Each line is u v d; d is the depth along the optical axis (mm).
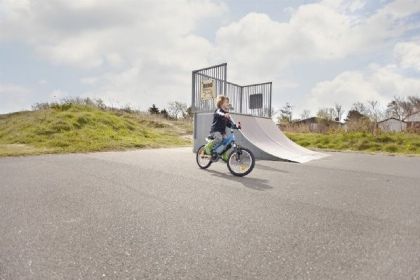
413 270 1998
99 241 2451
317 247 2375
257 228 2797
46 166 6211
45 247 2322
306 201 3781
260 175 5688
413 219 3092
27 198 3729
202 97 10539
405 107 46438
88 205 3465
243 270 1993
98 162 6891
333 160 8445
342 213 3285
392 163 7773
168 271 1972
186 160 7516
